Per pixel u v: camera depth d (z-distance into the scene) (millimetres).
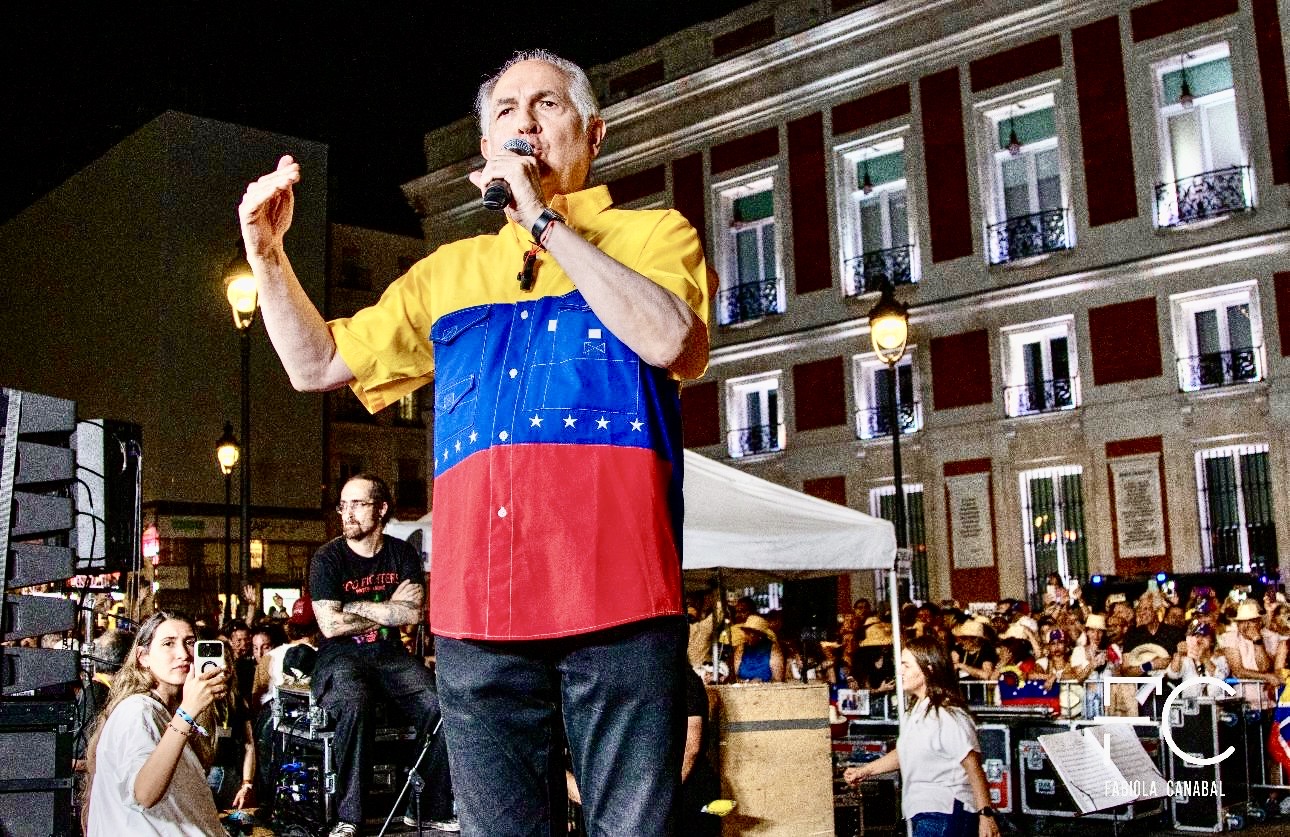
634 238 1852
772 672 10734
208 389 33562
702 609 12859
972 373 24641
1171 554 21938
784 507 9961
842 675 14531
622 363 1793
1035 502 23812
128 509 3775
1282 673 12000
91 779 5367
